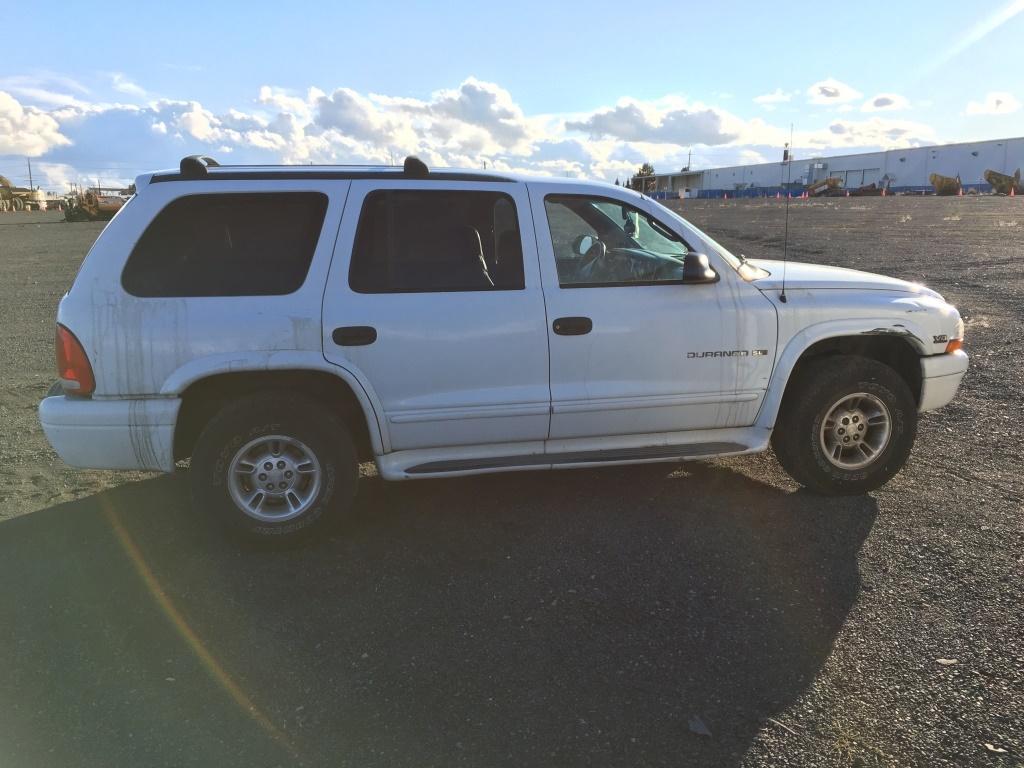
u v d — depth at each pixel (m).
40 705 2.61
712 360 4.11
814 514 4.12
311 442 3.74
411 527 4.07
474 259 3.90
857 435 4.32
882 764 2.30
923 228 23.25
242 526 3.73
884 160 72.44
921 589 3.31
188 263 3.67
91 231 33.53
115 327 3.56
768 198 69.12
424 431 3.88
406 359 3.76
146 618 3.18
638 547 3.77
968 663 2.79
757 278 4.28
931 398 4.48
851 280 4.42
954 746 2.37
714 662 2.82
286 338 3.64
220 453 3.66
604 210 4.17
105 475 4.90
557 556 3.69
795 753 2.35
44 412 3.63
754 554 3.67
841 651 2.88
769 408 4.23
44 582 3.50
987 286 11.53
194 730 2.48
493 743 2.40
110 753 2.37
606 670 2.78
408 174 3.93
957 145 67.06
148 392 3.60
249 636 3.04
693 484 4.61
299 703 2.62
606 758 2.33
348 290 3.72
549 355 3.91
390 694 2.66
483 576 3.51
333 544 3.88
